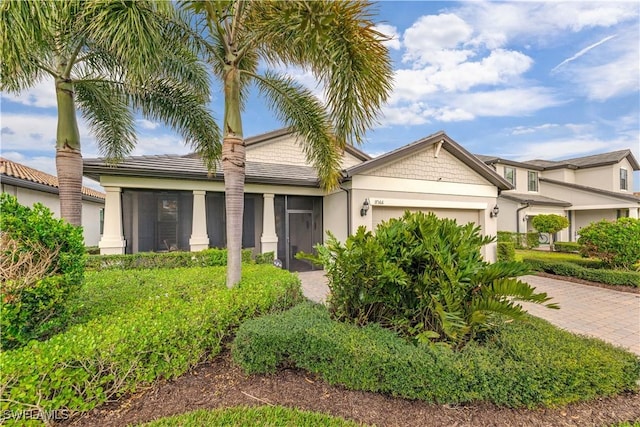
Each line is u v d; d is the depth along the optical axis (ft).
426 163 39.19
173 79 23.08
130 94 22.88
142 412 8.86
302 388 10.10
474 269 11.05
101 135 26.66
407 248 12.07
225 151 16.93
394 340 10.50
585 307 22.15
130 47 13.30
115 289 16.40
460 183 41.42
